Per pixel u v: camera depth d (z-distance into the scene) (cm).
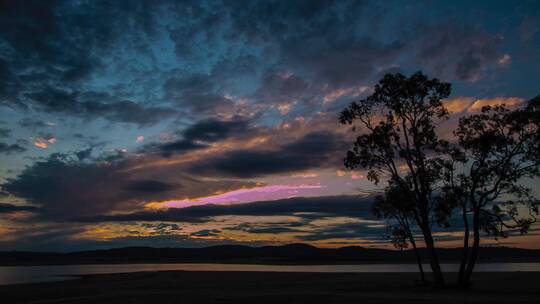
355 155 3916
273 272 8356
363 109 3909
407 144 3744
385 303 2478
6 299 3638
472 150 3566
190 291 3728
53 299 3478
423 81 3741
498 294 3036
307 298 2864
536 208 3428
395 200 3616
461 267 3612
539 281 4466
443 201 3566
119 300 3016
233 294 3300
